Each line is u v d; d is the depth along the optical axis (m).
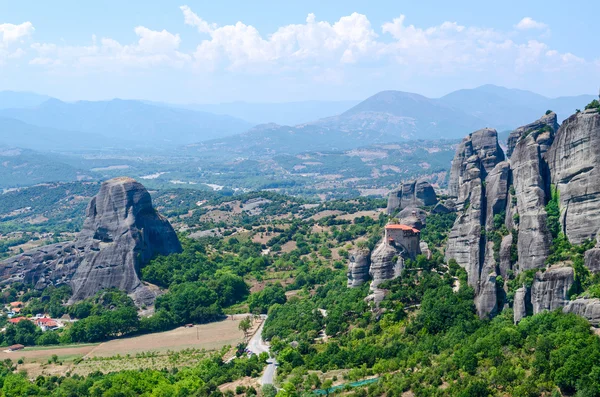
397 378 172.25
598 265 165.50
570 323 156.75
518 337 164.75
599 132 176.12
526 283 174.50
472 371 162.00
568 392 144.88
